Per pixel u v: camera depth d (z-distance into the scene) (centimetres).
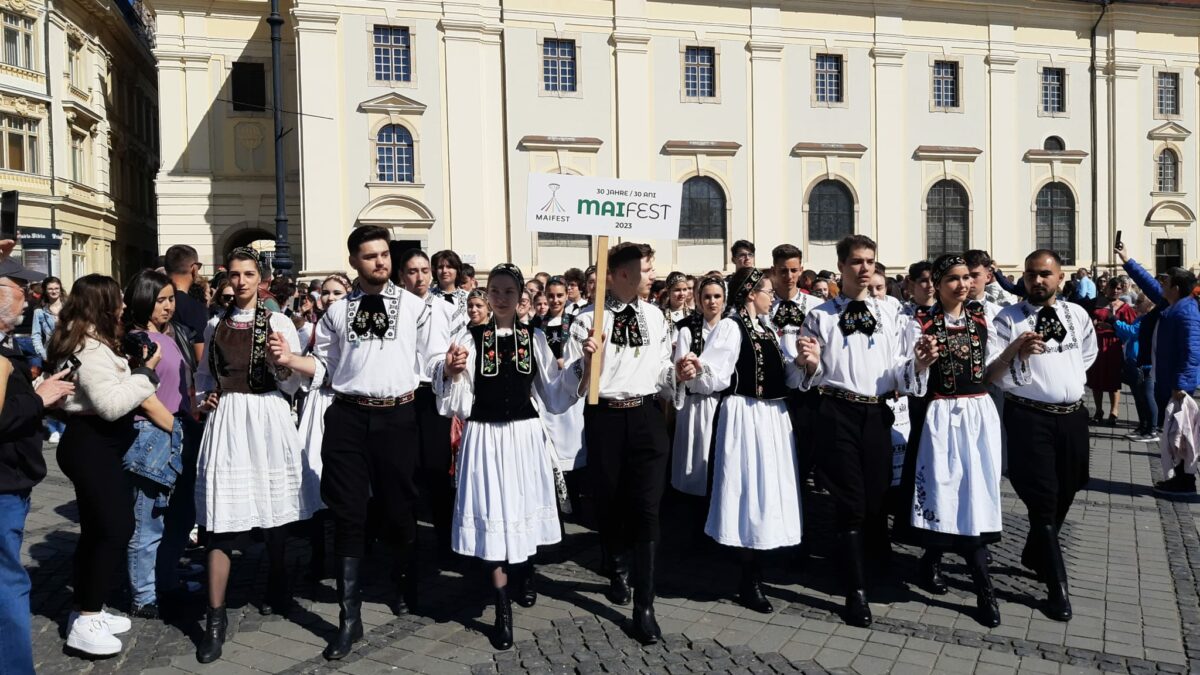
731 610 555
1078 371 554
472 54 2508
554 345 607
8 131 2572
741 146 2759
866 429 534
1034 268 555
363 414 505
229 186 2706
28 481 434
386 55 2462
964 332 552
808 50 2806
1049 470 543
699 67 2734
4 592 423
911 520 555
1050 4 2970
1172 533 713
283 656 493
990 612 522
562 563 659
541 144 2570
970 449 538
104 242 3141
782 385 555
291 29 2692
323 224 2406
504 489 500
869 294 642
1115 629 516
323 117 2398
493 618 545
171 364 563
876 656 481
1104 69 3053
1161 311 951
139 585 550
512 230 2572
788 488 548
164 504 554
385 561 668
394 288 525
